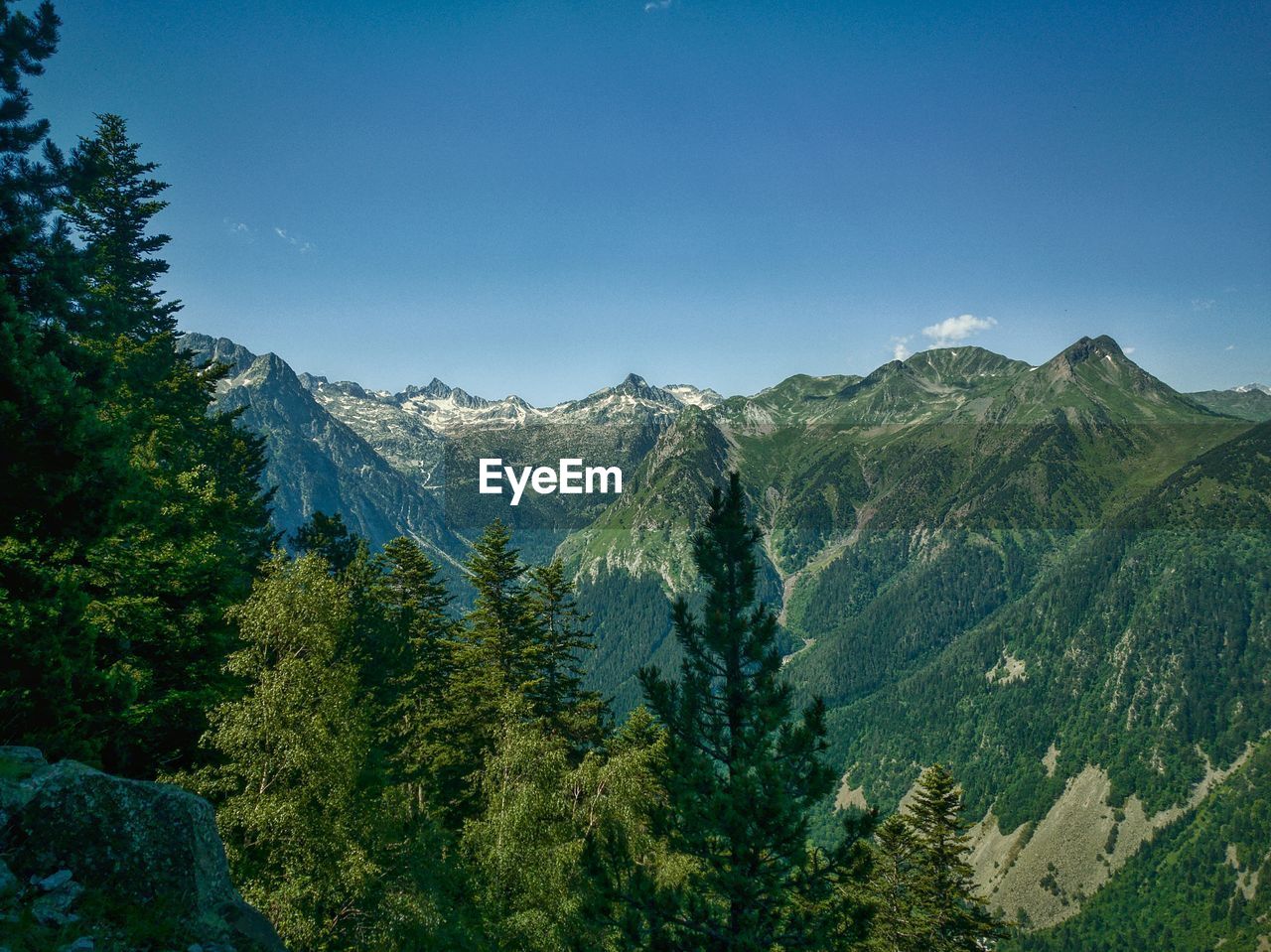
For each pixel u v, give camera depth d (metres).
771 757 18.94
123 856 10.15
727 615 20.83
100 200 36.03
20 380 13.26
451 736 39.47
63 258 17.86
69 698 14.94
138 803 10.58
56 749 14.34
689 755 20.14
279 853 21.19
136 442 26.86
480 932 25.59
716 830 18.50
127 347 29.91
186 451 35.44
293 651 24.16
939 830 37.88
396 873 24.53
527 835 28.12
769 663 20.27
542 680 39.78
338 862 21.69
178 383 36.03
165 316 39.50
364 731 24.62
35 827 9.77
